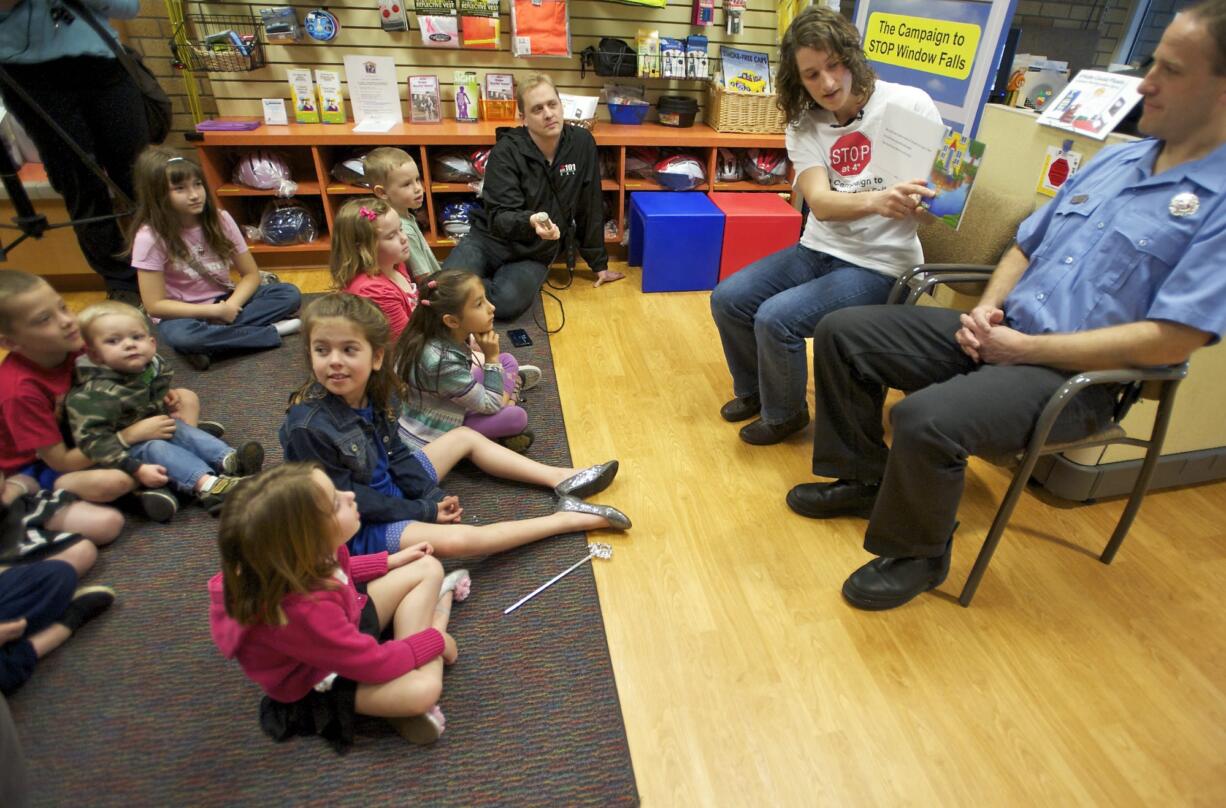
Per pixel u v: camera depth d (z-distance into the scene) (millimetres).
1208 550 1753
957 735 1294
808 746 1268
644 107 3275
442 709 1303
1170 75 1202
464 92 3148
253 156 3002
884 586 1531
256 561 1020
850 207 1804
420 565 1413
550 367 2492
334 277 2211
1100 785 1217
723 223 2992
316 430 1435
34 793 1152
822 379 1688
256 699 1316
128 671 1364
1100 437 1488
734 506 1864
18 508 1535
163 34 3068
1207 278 1196
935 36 2100
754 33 3311
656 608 1543
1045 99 2166
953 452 1336
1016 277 1611
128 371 1723
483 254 2896
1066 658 1455
